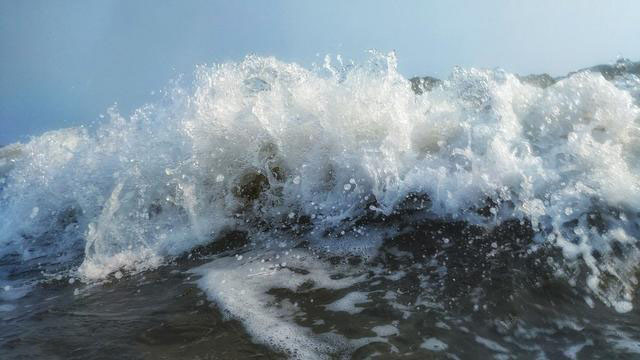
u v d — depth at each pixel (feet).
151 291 8.01
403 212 9.52
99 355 5.92
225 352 5.82
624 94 10.56
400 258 8.23
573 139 9.92
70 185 12.62
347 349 5.78
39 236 11.68
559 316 6.32
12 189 13.28
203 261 9.16
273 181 11.09
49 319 7.23
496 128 10.59
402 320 6.39
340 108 11.34
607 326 6.07
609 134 10.13
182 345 6.06
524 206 8.81
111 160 12.53
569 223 8.23
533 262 7.52
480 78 12.08
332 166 10.77
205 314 6.86
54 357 5.97
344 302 6.97
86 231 11.48
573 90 11.12
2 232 12.16
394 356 5.60
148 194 11.15
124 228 10.46
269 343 5.97
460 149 10.22
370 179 10.32
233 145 11.62
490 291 6.89
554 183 9.09
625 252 7.50
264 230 10.07
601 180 8.93
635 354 5.47
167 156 11.80
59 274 9.43
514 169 9.48
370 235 9.12
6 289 8.92
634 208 8.27
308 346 5.88
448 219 9.08
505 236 8.30
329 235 9.40
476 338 5.93
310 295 7.27
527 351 5.66
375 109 11.10
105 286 8.56
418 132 11.05
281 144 11.35
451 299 6.81
